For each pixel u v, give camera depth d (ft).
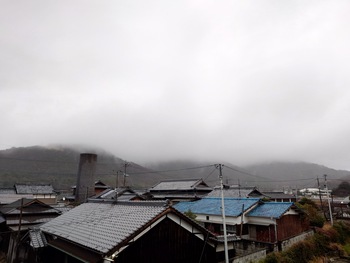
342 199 211.00
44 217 88.28
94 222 43.19
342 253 85.10
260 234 83.82
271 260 62.08
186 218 41.16
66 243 40.55
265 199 126.62
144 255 35.17
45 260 49.21
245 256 57.21
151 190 187.11
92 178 195.42
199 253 43.27
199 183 175.63
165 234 38.50
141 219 37.63
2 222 83.51
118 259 32.27
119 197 136.87
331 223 110.63
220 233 90.43
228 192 148.25
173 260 38.83
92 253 33.14
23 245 62.85
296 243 79.10
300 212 92.38
